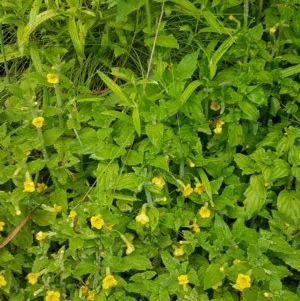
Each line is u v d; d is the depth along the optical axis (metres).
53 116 0.71
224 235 0.65
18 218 0.66
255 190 0.69
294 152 0.68
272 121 0.77
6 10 0.78
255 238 0.65
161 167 0.65
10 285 0.65
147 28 0.73
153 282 0.63
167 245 0.67
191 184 0.71
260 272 0.61
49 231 0.67
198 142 0.68
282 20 0.73
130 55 0.79
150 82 0.68
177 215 0.67
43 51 0.73
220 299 0.65
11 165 0.66
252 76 0.69
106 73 0.80
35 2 0.71
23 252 0.67
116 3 0.70
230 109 0.70
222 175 0.70
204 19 0.79
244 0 0.75
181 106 0.67
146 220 0.64
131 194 0.68
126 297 0.64
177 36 0.80
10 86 0.68
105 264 0.63
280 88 0.73
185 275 0.63
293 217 0.67
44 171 0.73
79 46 0.73
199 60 0.78
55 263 0.64
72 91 0.74
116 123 0.70
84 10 0.73
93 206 0.64
